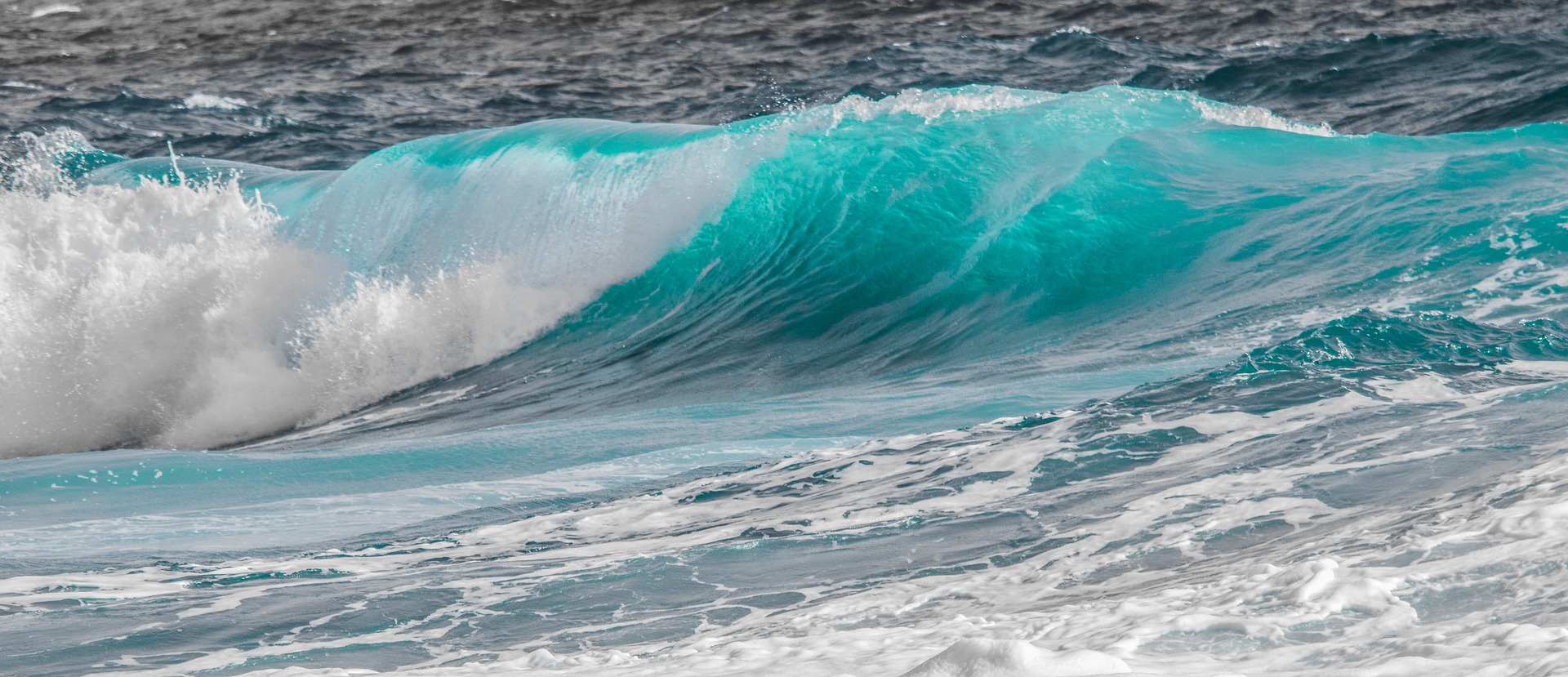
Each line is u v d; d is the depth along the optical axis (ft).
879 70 290.15
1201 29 304.91
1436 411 71.56
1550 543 37.37
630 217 160.76
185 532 80.89
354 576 66.08
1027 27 325.01
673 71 305.12
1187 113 172.04
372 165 171.83
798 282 148.97
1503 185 130.52
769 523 69.97
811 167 161.99
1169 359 105.60
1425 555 39.32
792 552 63.16
